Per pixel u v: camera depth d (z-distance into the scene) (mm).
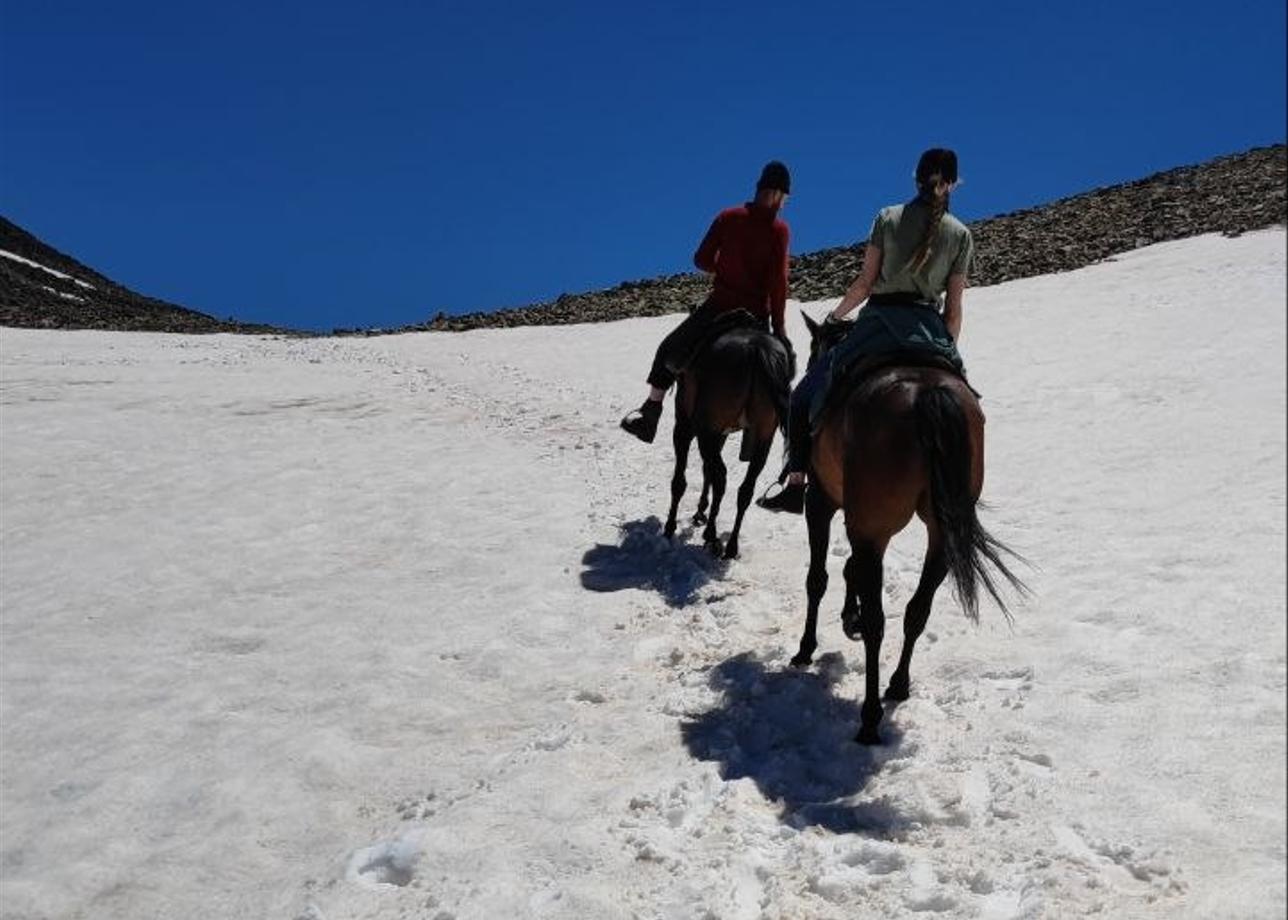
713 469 9680
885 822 5641
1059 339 20297
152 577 11312
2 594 11133
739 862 5410
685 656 8227
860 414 6207
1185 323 20094
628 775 6520
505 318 38094
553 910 5180
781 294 9594
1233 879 4719
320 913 5453
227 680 8672
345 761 7082
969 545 5719
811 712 6941
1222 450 11820
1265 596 7582
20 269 61219
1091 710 6387
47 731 8062
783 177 9414
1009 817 5492
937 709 6762
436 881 5598
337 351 28125
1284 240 26859
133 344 30828
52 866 6320
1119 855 5039
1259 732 5836
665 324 30875
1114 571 8578
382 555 11508
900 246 6652
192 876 6074
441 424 17984
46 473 15492
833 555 9984
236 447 16719
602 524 11773
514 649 8664
